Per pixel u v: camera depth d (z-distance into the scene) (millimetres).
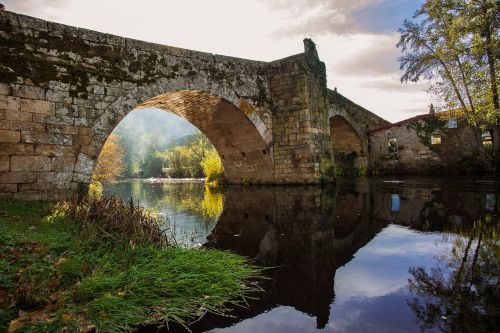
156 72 11164
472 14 16703
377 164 26172
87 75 9492
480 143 20188
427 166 23812
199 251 4547
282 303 3104
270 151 15766
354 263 4152
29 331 2387
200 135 50406
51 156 8672
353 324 2568
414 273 3633
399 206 8633
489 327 2381
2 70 8164
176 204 11281
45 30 8859
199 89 12523
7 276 2998
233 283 3566
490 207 7668
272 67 15836
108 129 9734
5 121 8133
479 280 3326
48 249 3898
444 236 5266
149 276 3455
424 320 2543
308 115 15016
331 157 16562
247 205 10117
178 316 2904
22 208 6762
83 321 2643
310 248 5059
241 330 2617
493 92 17234
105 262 3805
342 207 8938
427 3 19578
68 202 6629
